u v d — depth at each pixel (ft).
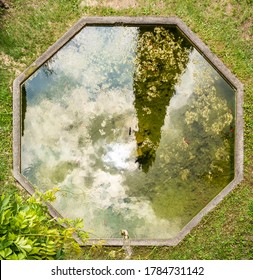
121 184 18.24
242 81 18.22
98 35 18.48
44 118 18.35
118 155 18.37
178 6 18.31
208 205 17.89
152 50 18.48
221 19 18.37
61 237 10.58
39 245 10.33
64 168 18.25
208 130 18.40
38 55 18.21
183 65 18.44
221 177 18.28
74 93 18.44
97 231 17.95
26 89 18.30
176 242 17.74
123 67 18.51
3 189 17.76
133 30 18.44
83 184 18.20
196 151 18.37
